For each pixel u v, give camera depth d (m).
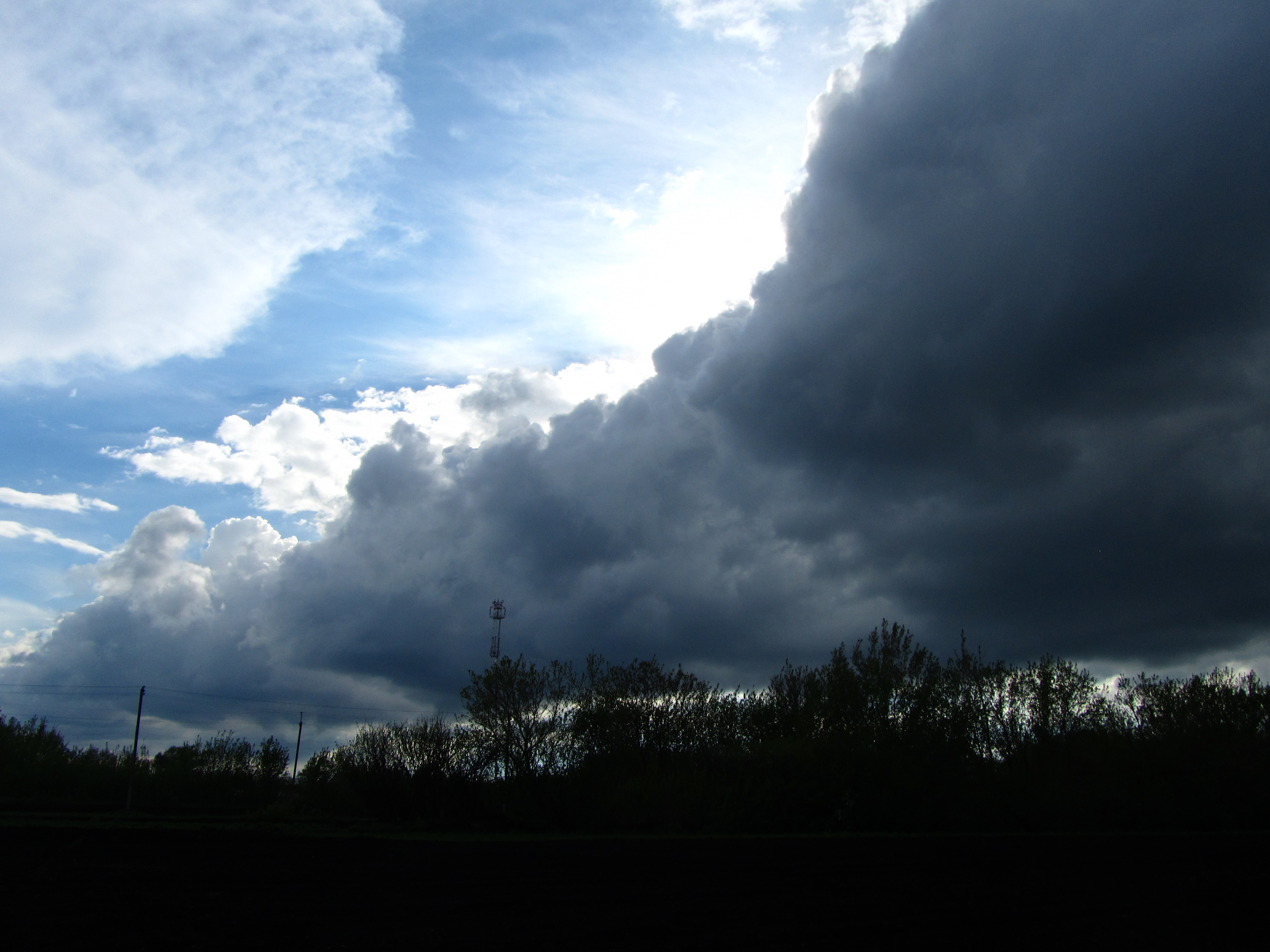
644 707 38.72
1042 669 47.09
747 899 13.75
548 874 16.33
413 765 31.70
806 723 39.66
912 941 10.80
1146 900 14.88
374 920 11.04
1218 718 47.09
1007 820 36.84
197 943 9.44
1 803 42.53
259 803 54.78
